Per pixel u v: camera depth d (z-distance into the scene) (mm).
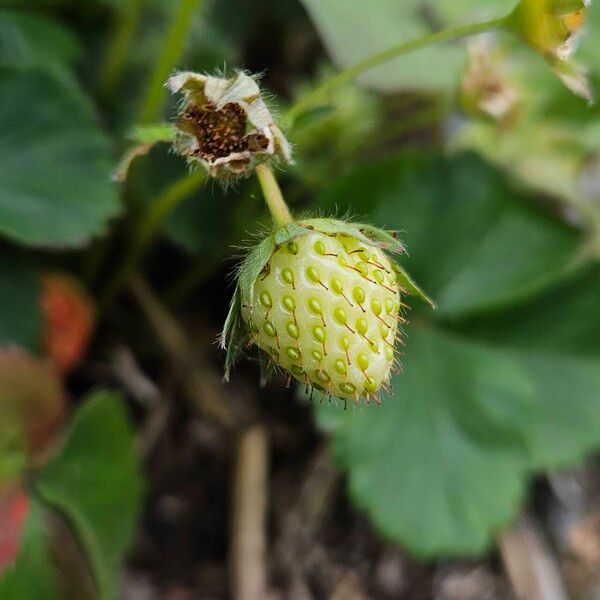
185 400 229
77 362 209
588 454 230
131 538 199
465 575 228
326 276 147
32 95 198
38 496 193
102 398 192
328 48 212
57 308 202
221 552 219
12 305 198
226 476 225
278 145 151
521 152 237
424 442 215
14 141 197
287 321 148
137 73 220
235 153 151
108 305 222
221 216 218
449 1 228
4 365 187
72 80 204
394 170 217
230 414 228
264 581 215
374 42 215
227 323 149
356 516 229
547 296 230
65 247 195
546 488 239
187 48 218
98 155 202
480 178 223
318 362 148
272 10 244
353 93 217
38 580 188
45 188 198
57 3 214
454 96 218
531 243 226
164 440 226
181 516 221
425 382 219
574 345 231
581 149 239
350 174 212
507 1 228
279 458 230
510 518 214
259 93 150
